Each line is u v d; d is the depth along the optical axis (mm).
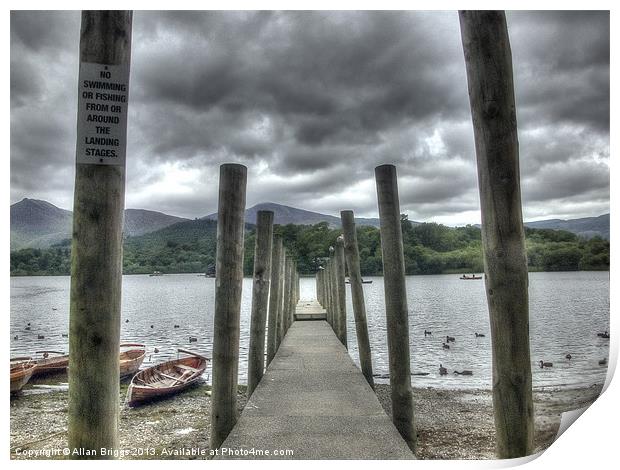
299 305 18594
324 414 4207
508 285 2250
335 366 6480
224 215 3826
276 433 3725
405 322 4250
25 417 6992
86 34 2387
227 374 3811
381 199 4285
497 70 2328
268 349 7785
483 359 13109
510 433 2240
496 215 2281
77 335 2244
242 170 3867
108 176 2305
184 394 8906
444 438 6375
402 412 4195
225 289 3814
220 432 3785
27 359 9930
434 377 10992
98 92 2359
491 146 2307
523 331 2244
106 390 2258
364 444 3512
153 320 22016
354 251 6762
